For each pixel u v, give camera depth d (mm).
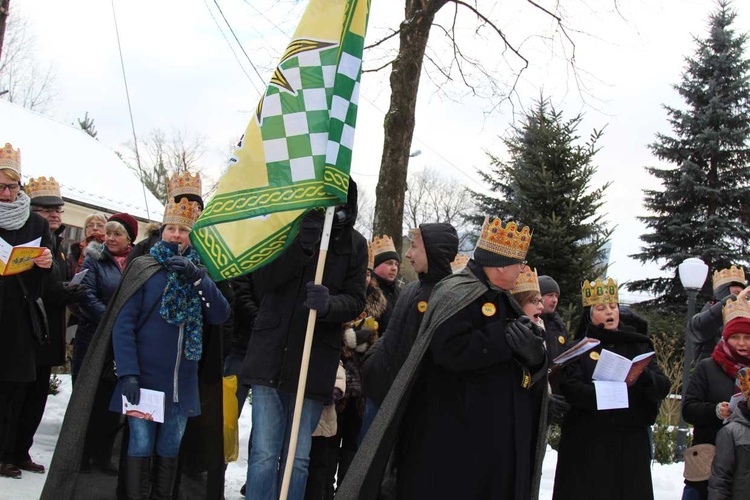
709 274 27297
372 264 6602
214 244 4102
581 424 5023
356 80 4305
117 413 4754
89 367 4492
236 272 4105
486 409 3863
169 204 4777
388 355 4660
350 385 5590
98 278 6195
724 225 27656
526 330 3795
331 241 4555
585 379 5000
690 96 29469
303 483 4516
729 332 5066
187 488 4984
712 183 28594
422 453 3906
